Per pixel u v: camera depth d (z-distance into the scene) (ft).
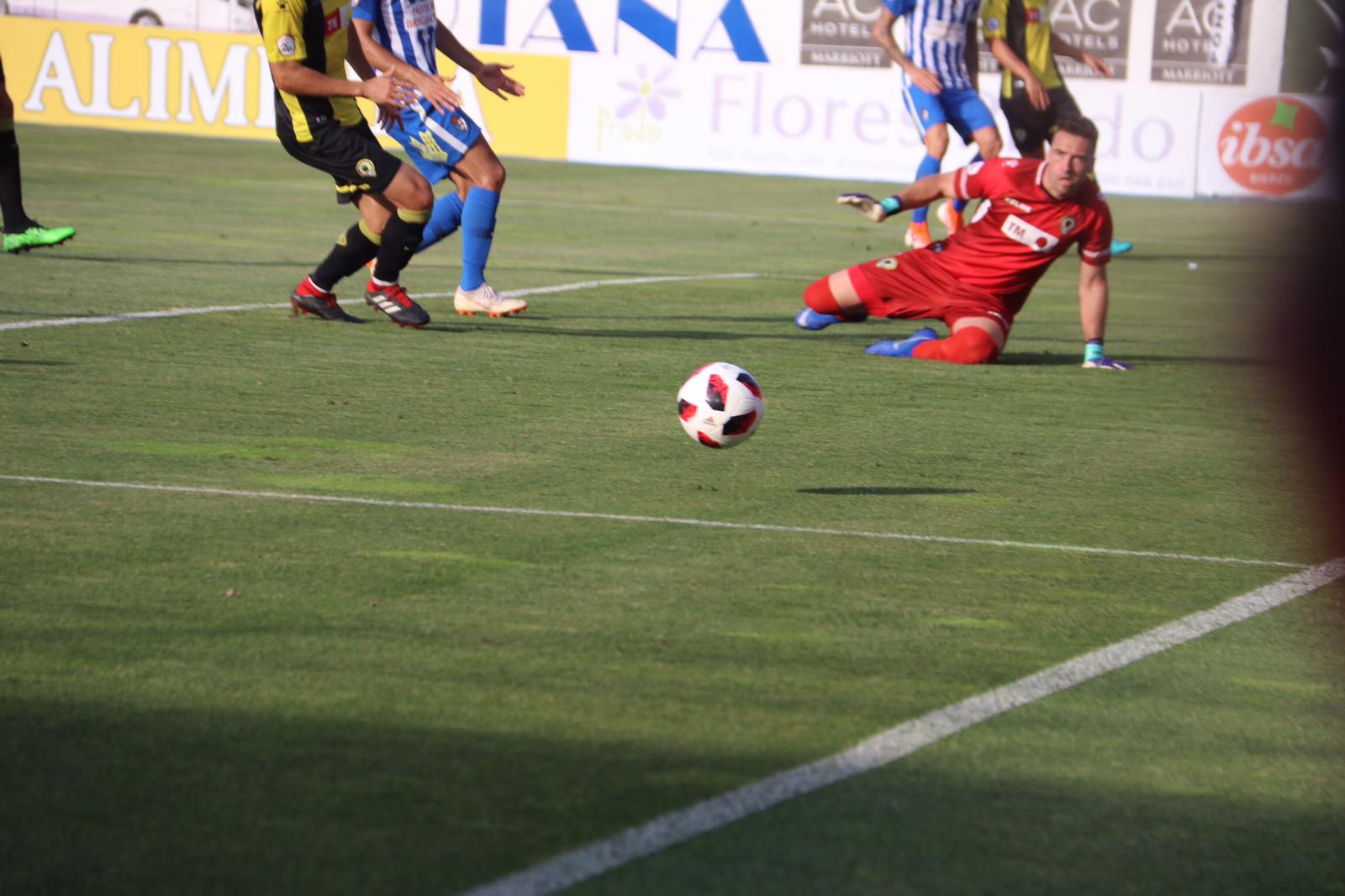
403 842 27.30
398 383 71.56
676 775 30.45
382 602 40.60
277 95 83.46
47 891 25.41
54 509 48.57
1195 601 43.29
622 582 42.93
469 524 48.37
